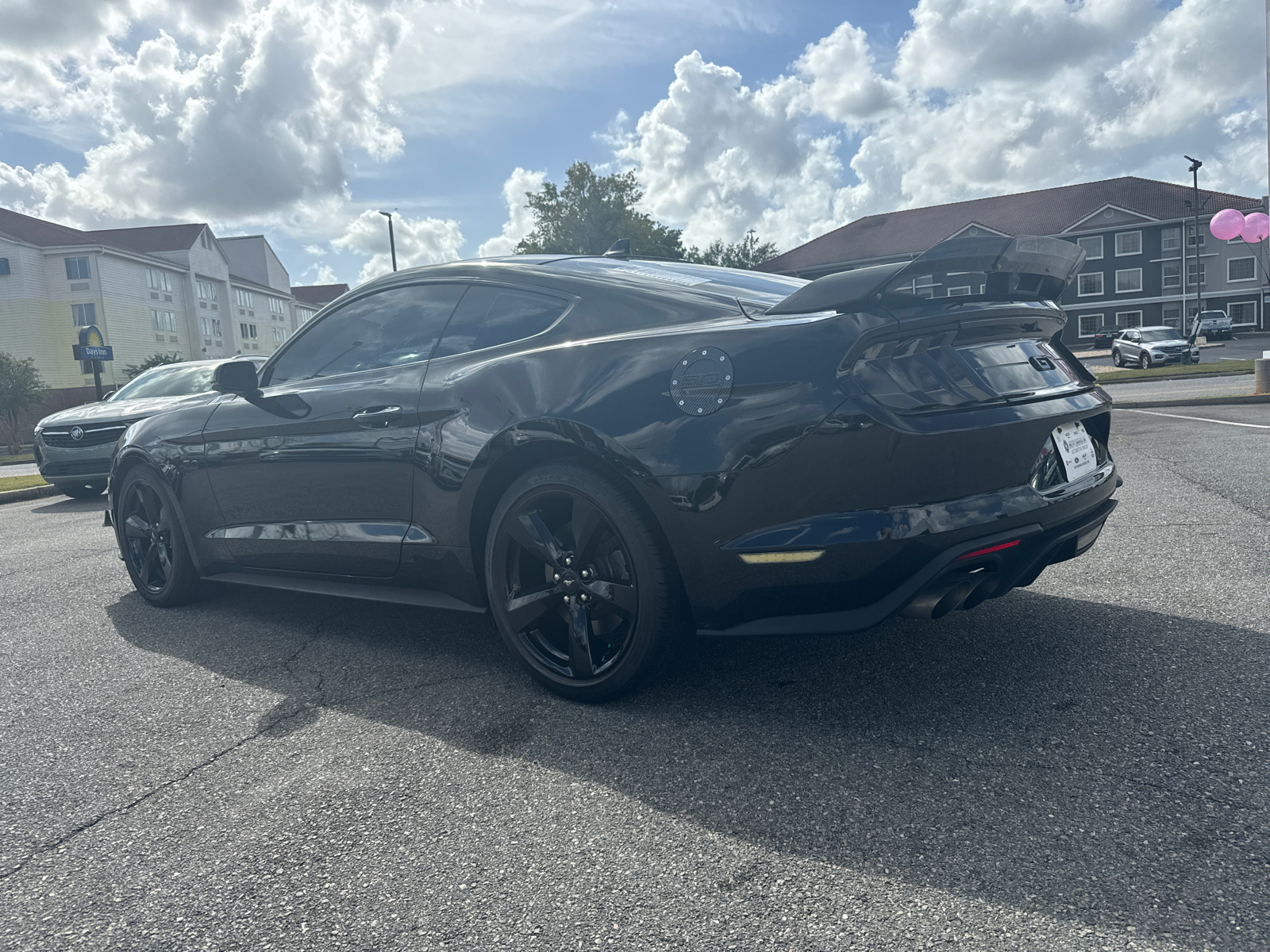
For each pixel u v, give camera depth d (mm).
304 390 3301
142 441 3947
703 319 2422
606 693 2484
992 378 2281
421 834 1874
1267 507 4645
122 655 3307
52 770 2311
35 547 6141
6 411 33469
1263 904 1460
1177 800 1800
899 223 58281
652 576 2320
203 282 59688
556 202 43344
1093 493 2477
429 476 2773
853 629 2137
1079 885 1547
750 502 2154
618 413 2324
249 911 1634
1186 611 2992
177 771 2262
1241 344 39656
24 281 49156
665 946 1456
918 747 2117
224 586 4258
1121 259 52812
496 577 2650
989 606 3188
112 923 1622
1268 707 2199
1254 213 16469
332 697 2721
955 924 1460
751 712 2389
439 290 3088
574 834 1836
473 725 2436
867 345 2104
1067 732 2139
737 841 1767
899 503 2078
